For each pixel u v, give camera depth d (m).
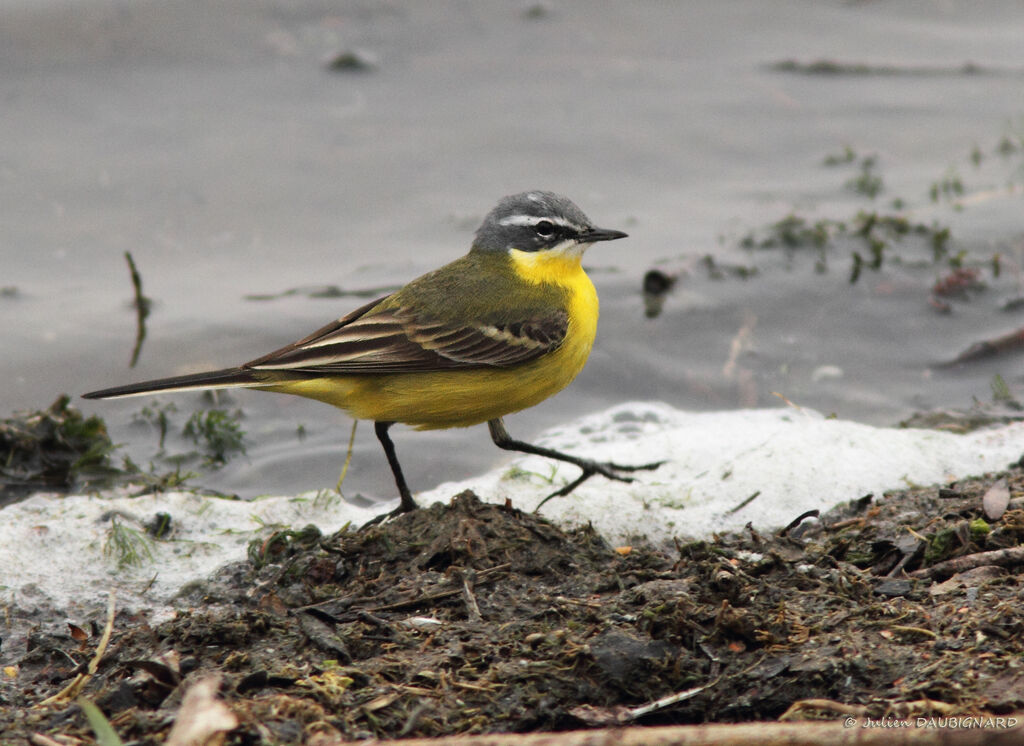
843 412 13.84
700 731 5.61
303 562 9.12
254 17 23.45
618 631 7.45
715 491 10.60
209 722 5.93
